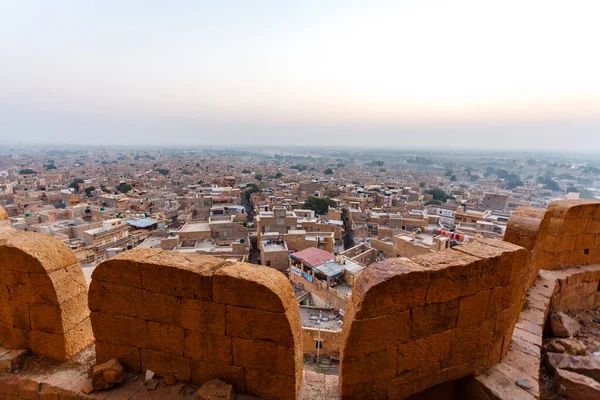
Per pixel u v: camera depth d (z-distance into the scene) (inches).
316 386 197.2
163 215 2292.1
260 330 175.6
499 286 196.7
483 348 200.4
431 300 179.6
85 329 229.6
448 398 209.3
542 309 266.7
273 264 1350.9
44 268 203.3
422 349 184.5
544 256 339.9
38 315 212.1
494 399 185.0
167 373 194.7
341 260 1119.6
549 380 230.5
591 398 210.2
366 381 177.9
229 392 176.2
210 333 182.9
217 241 1596.9
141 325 193.6
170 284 183.3
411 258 189.5
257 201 3090.6
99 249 1526.8
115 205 2635.3
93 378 188.1
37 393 194.7
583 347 259.9
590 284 340.8
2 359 206.5
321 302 1035.3
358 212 2209.6
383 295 168.6
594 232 356.8
